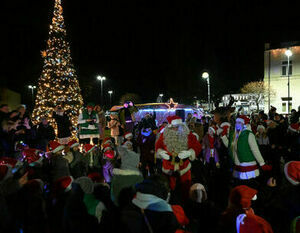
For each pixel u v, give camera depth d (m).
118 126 11.39
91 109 10.71
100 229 3.24
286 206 3.51
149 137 8.79
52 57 15.41
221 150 8.69
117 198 3.75
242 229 2.94
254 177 5.64
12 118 6.70
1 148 6.48
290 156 8.29
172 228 2.81
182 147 5.46
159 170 8.05
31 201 3.76
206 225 3.82
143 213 2.86
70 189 4.15
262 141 9.48
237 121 5.76
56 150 6.66
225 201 6.22
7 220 3.16
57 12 15.88
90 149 8.26
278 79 38.88
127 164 4.55
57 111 9.98
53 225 3.91
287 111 38.22
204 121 13.26
